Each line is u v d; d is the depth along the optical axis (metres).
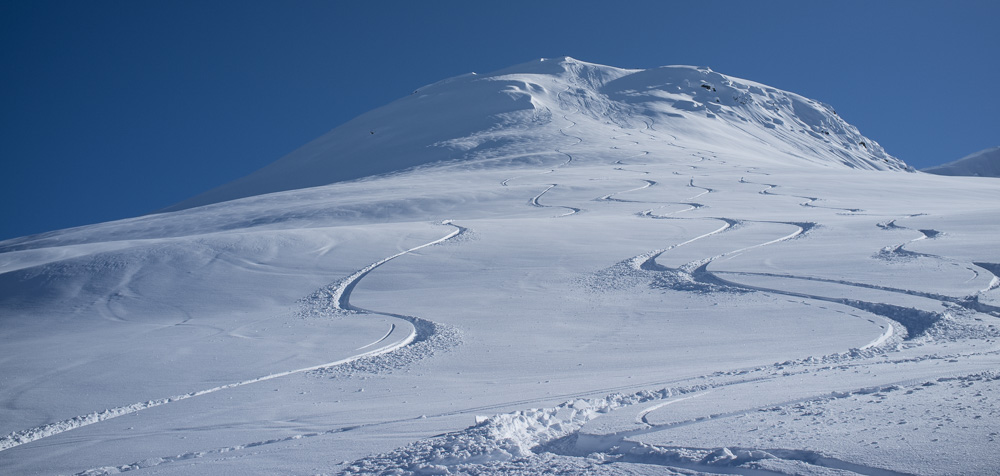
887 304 17.66
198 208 64.75
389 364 15.35
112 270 27.78
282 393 13.15
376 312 21.44
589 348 15.90
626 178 62.34
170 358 16.98
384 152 107.62
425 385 12.97
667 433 5.97
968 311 16.47
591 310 20.28
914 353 11.33
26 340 20.61
